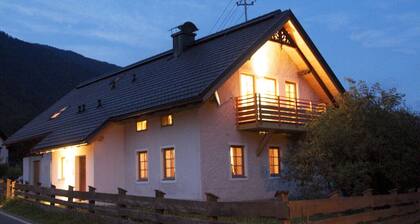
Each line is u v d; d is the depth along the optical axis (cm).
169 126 1988
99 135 2117
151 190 2050
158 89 2070
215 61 1962
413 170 1541
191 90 1802
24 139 2880
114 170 2166
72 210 1447
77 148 2238
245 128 1928
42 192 1725
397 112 1572
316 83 2300
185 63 2200
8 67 8806
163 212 1057
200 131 1839
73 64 10669
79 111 2569
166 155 2011
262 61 2108
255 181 2005
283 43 2147
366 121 1512
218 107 1912
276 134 2133
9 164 3781
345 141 1492
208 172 1839
